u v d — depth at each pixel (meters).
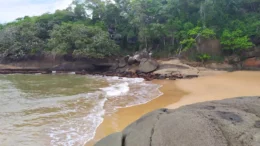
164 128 2.86
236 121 2.69
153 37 38.09
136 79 26.97
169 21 37.09
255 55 31.73
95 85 21.84
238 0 38.34
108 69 36.53
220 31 34.75
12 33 41.19
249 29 33.31
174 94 16.75
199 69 30.00
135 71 32.09
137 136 3.01
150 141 2.78
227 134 2.49
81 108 12.59
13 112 11.82
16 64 39.38
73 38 36.97
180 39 35.97
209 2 35.34
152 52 37.88
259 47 31.86
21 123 9.98
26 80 26.36
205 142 2.43
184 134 2.61
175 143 2.57
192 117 2.88
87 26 39.94
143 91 18.17
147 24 39.66
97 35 37.50
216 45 33.16
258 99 3.42
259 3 37.81
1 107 12.93
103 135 8.59
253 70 30.02
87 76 30.91
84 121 10.25
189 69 29.69
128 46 41.62
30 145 7.69
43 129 9.22
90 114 11.39
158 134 2.81
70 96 16.00
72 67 37.09
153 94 16.86
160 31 36.41
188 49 33.66
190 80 24.47
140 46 39.94
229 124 2.62
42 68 37.84
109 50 36.72
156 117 3.26
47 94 17.05
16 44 39.59
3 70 36.59
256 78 23.20
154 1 43.03
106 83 23.39
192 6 39.25
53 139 8.20
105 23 43.94
